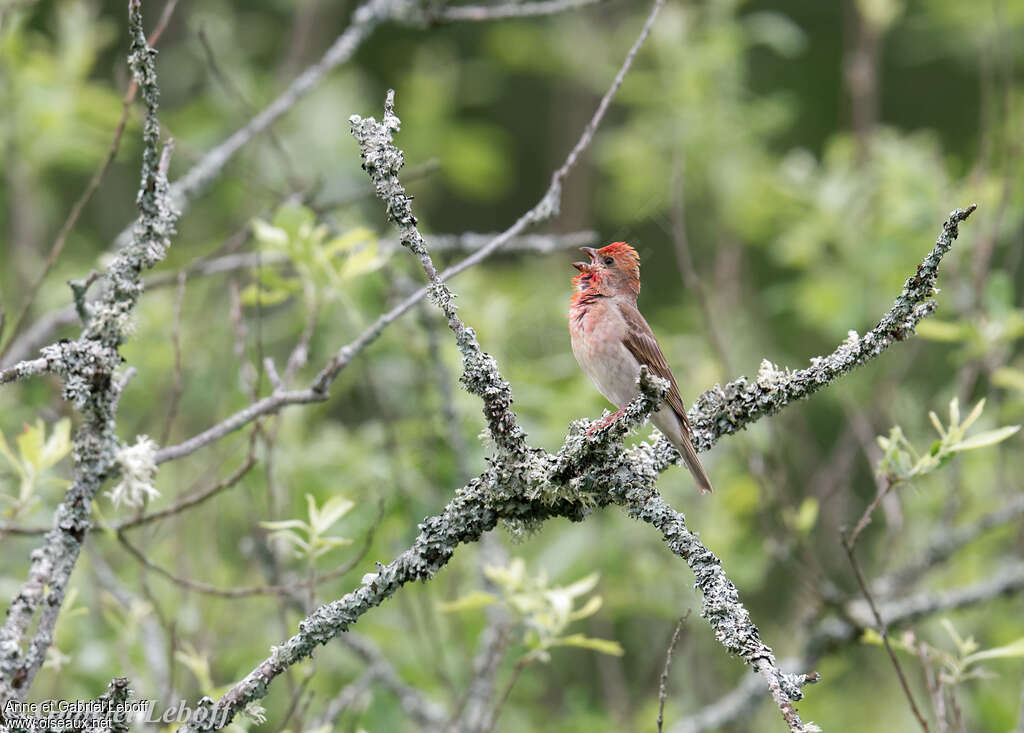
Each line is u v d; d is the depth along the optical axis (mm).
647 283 19328
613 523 12258
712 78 16500
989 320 11094
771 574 14773
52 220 15672
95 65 17828
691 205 17078
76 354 5633
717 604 5492
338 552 10680
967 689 11297
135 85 7617
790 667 10719
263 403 7453
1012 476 12617
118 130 7656
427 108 18922
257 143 15008
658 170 16891
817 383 6250
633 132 17672
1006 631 11602
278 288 9148
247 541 9961
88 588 10703
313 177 15430
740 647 5344
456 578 11031
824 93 21828
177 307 7715
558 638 8664
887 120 21750
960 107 21672
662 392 5684
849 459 12203
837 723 12898
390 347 11734
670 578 12320
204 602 10633
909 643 8367
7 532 7102
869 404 13555
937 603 10641
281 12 19797
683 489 12609
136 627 9383
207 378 12547
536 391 11586
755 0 21984
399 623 11164
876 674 13586
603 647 8312
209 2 17891
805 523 10617
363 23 10898
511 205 23875
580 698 12039
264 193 14047
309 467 10844
